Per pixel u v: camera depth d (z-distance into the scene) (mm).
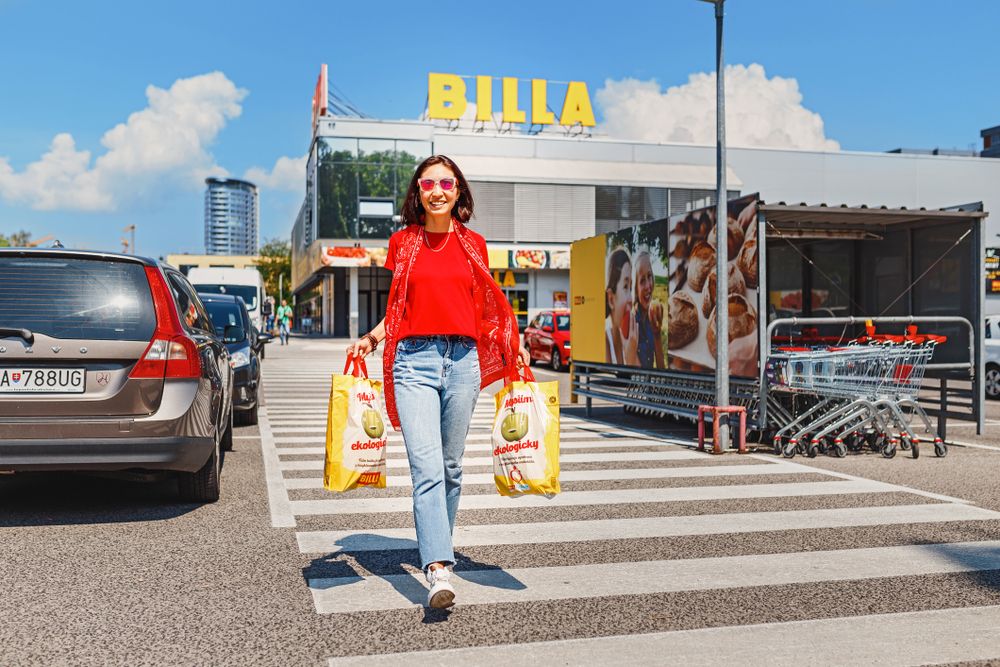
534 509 5695
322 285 62469
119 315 5227
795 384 8164
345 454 3715
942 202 50656
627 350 11258
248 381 10141
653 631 3355
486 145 46375
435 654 3102
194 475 5695
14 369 5023
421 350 3623
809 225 9930
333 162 44000
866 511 5641
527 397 3832
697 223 9539
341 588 3900
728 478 6930
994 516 5488
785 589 3918
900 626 3422
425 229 3734
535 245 46062
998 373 15375
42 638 3230
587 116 48531
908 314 10227
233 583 3963
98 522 5199
